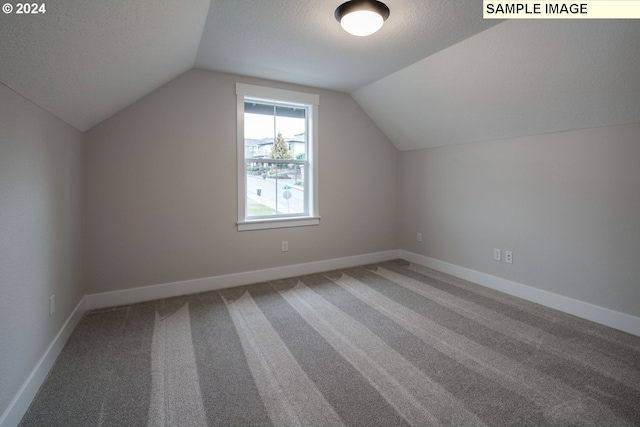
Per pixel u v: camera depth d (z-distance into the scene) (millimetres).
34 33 1116
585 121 2434
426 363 1922
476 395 1633
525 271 2959
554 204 2713
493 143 3197
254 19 2156
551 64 2238
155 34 1786
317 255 3850
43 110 1776
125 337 2248
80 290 2580
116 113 2762
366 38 2438
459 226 3605
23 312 1527
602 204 2408
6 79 1299
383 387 1703
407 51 2668
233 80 3221
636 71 1954
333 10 2049
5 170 1357
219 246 3260
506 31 2229
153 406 1563
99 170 2727
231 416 1499
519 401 1584
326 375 1812
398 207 4426
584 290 2539
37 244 1696
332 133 3861
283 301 2922
